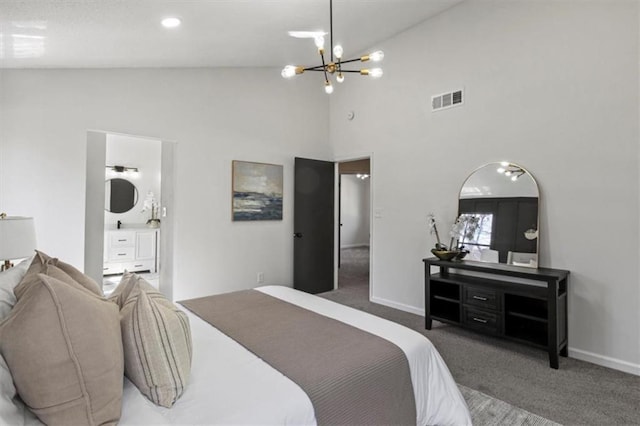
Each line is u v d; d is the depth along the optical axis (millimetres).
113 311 1247
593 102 2791
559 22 2973
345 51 4574
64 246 3105
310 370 1438
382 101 4488
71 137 3152
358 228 11094
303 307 2340
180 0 2227
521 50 3209
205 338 1778
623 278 2654
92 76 3273
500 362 2758
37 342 974
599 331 2758
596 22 2771
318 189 5070
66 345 1007
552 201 3023
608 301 2719
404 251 4219
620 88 2662
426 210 3990
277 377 1385
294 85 4910
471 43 3576
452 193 3744
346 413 1369
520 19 3215
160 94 3703
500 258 3295
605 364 2711
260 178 4547
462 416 1804
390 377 1567
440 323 3736
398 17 3842
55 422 987
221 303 2422
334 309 2311
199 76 4004
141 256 6066
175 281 3836
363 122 4758
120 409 1104
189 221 3928
